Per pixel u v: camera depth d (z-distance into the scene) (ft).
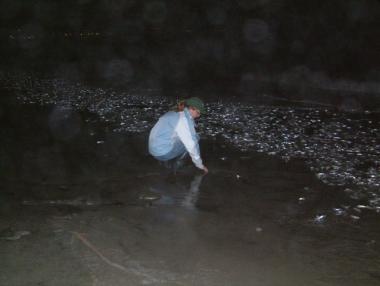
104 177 16.90
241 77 48.44
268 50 56.70
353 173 18.51
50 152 19.70
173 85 42.88
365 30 51.70
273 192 16.03
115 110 29.55
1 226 12.70
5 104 29.68
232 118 28.30
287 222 13.60
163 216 13.75
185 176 17.31
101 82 43.70
